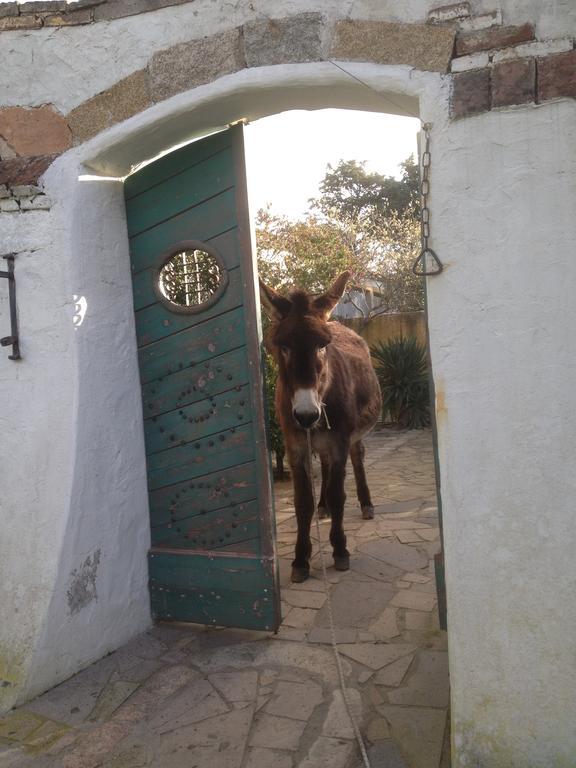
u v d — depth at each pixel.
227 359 3.21
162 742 2.49
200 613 3.36
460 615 2.24
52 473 2.99
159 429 3.41
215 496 3.30
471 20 2.21
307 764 2.31
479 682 2.22
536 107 2.09
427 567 4.11
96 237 3.11
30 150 3.03
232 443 3.24
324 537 4.88
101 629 3.15
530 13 2.14
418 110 2.54
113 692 2.86
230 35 2.60
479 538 2.21
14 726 2.66
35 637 2.87
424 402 10.99
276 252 9.67
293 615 3.49
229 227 3.12
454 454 2.23
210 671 2.97
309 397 3.39
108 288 3.19
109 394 3.18
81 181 3.00
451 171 2.20
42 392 3.01
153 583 3.45
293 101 2.72
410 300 14.20
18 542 3.00
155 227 3.30
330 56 2.44
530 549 2.15
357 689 2.75
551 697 2.14
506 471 2.17
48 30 2.95
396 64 2.32
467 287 2.19
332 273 10.09
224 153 3.09
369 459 8.20
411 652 3.04
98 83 2.88
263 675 2.91
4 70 3.03
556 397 2.11
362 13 2.39
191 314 3.26
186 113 2.76
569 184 2.07
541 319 2.12
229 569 3.26
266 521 3.18
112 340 3.21
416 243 14.80
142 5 2.76
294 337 3.44
